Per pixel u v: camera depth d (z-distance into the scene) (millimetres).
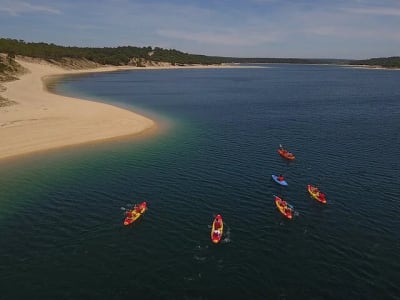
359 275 28750
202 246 32500
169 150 59438
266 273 28953
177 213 38406
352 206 40188
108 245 32656
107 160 53906
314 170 51156
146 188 44500
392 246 32688
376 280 28219
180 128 74875
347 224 36406
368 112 96188
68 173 48719
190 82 183000
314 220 37156
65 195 42375
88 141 62312
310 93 138750
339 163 54000
